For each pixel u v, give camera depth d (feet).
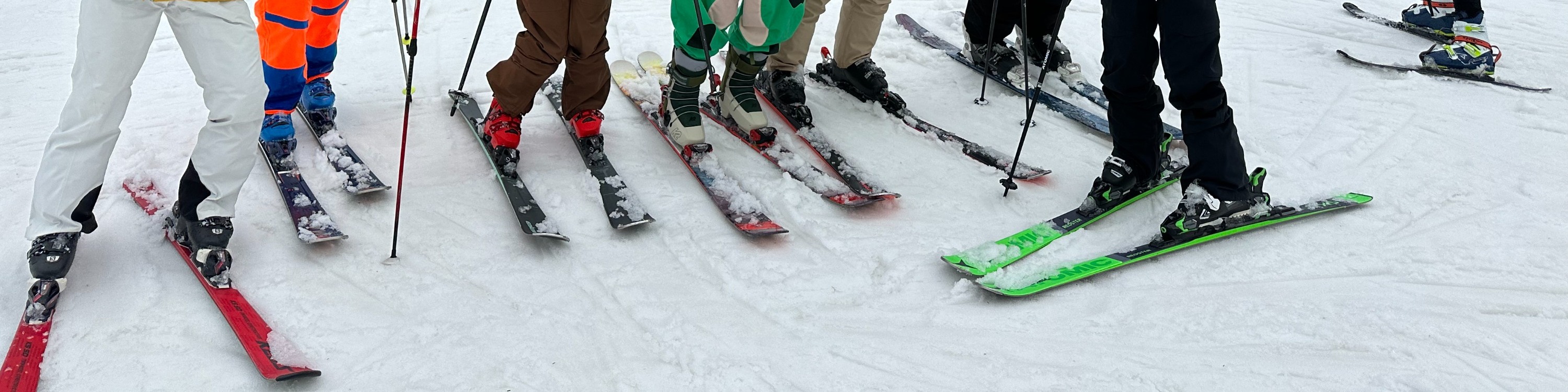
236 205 9.32
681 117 10.87
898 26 16.81
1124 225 10.18
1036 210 10.50
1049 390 7.42
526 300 8.23
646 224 9.59
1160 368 7.72
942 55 15.52
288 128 9.97
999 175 11.24
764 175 10.84
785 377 7.43
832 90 13.56
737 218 9.56
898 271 9.01
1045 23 14.03
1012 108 13.51
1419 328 8.29
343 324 7.70
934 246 9.54
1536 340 8.22
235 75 7.42
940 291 8.76
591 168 10.43
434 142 11.14
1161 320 8.38
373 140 11.05
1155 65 9.40
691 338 7.85
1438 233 10.10
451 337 7.66
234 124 7.63
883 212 10.22
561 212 9.71
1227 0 19.63
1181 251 9.55
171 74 12.85
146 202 9.26
